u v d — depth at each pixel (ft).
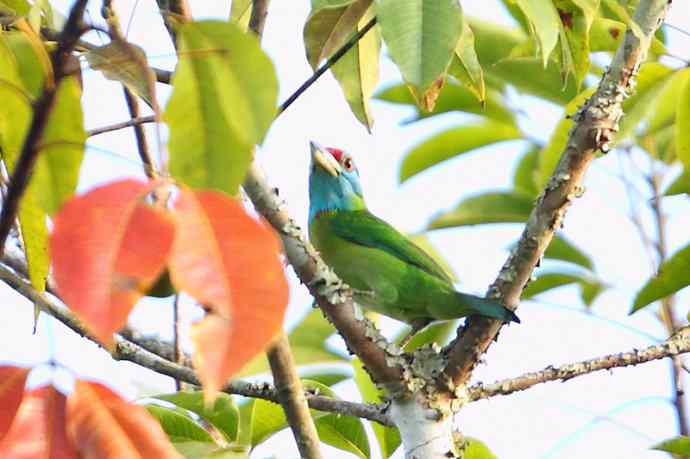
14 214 13.38
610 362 29.35
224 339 11.09
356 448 30.35
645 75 31.24
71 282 11.02
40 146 13.52
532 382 28.81
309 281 25.96
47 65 13.58
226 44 15.55
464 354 28.22
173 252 11.47
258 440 28.78
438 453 27.53
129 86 17.22
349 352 27.86
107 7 21.27
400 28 18.97
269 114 15.43
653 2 27.32
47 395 12.48
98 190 11.65
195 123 16.26
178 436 26.18
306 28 24.52
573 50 27.63
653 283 32.55
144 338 29.66
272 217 24.73
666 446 31.09
